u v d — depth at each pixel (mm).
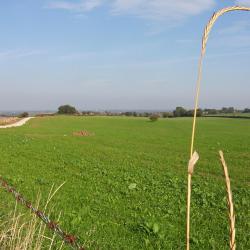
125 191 18188
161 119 130125
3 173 23469
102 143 49969
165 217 14039
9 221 8500
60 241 9648
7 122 105062
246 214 14867
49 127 85438
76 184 20250
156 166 29609
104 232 12008
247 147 46719
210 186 21188
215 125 97562
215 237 12070
